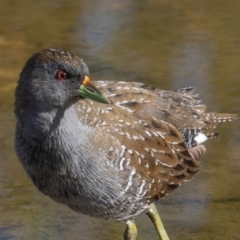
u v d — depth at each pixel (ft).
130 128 38.19
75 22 63.72
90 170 36.11
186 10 65.82
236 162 47.09
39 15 64.90
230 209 42.96
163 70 56.80
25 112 35.32
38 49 59.67
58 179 36.09
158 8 65.98
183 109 41.57
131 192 38.11
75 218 42.65
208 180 45.55
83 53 59.11
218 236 40.78
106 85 39.78
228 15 64.90
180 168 40.19
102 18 64.28
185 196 44.24
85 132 35.86
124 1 67.15
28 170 36.45
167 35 61.87
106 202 37.37
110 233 41.47
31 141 35.53
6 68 57.06
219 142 49.14
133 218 40.27
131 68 57.06
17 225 41.91
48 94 34.58
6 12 65.31
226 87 54.44
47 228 41.65
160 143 39.34
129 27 62.95
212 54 58.95
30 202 43.91
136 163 37.93
